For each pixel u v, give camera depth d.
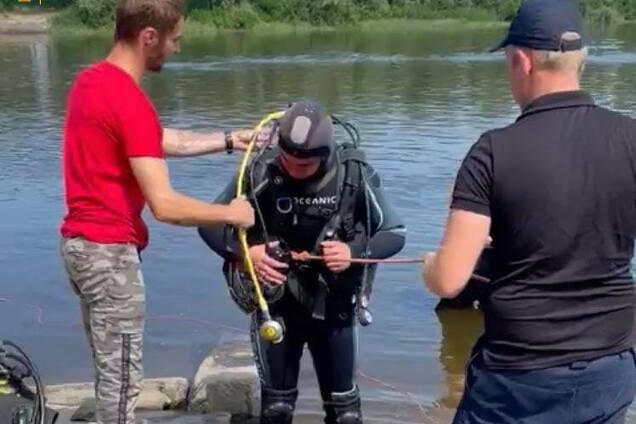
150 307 6.91
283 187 3.59
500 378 2.58
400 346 6.16
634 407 4.63
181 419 4.42
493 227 2.54
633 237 2.54
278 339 3.56
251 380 4.61
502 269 2.55
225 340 5.70
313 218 3.59
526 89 2.57
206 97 19.81
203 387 4.63
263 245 3.62
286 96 19.94
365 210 3.67
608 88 20.28
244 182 3.61
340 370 3.79
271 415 3.82
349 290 3.70
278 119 3.67
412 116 16.56
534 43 2.50
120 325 3.21
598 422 2.57
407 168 11.78
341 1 44.53
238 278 3.73
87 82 3.12
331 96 19.86
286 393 3.85
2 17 40.91
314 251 3.62
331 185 3.57
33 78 23.61
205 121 16.53
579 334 2.51
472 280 2.74
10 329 6.43
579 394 2.53
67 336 6.29
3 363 3.65
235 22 42.53
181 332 6.36
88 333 3.35
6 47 33.97
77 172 3.15
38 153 13.16
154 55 3.16
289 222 3.61
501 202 2.49
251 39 38.41
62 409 4.48
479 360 2.65
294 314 3.76
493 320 2.59
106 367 3.24
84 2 40.41
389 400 5.16
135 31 3.10
